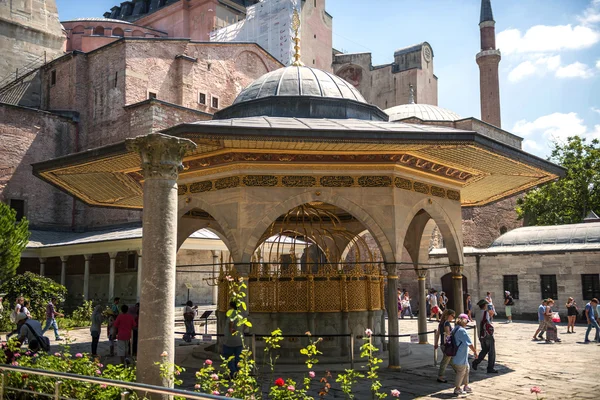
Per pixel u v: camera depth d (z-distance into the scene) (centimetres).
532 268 2941
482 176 1515
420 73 5328
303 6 5059
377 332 1468
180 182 1376
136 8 6062
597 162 4072
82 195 1684
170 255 770
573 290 2806
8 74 4147
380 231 1274
